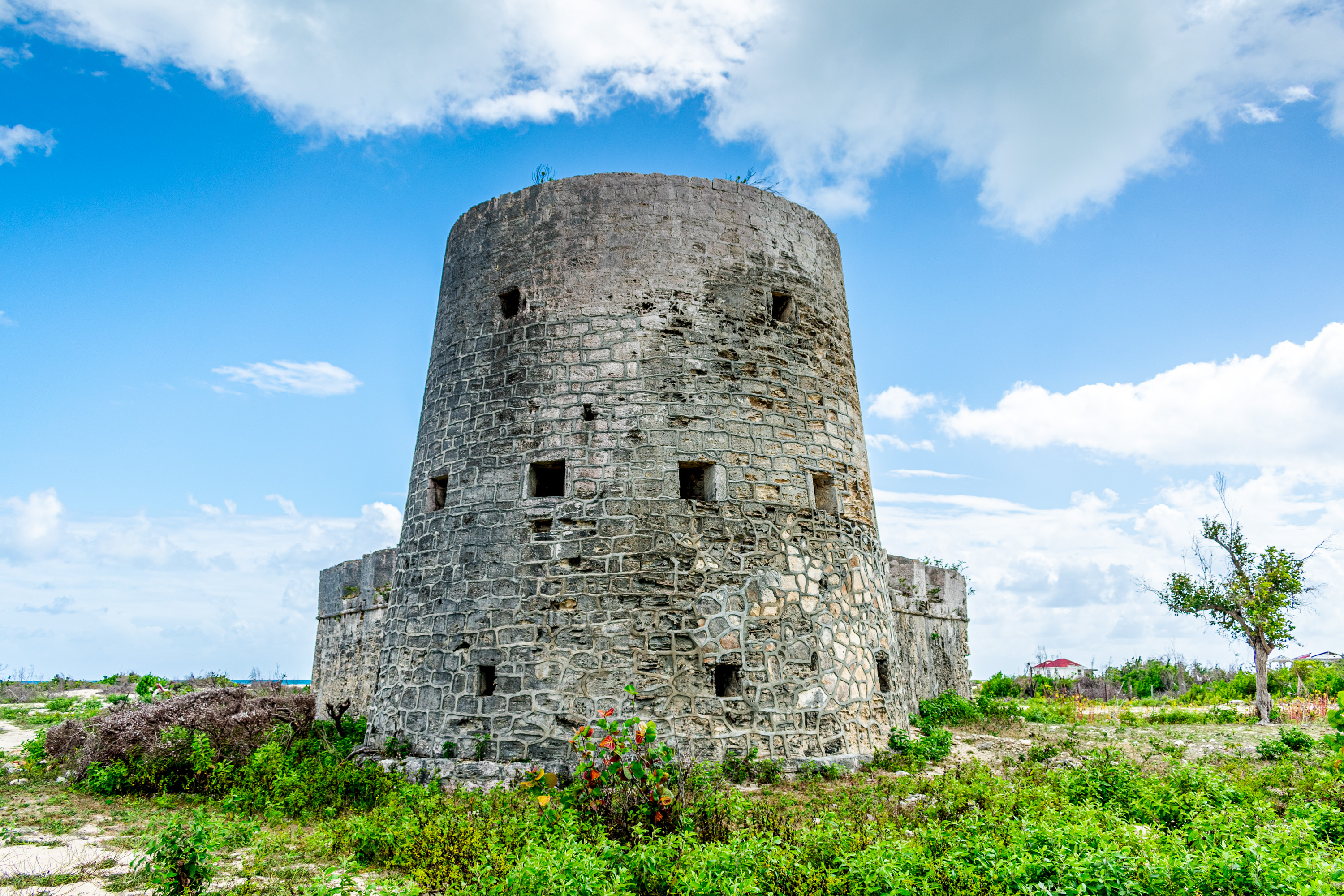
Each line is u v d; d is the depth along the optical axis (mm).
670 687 12188
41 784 12539
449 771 11922
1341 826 8523
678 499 13062
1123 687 47062
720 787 10383
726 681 12625
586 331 13992
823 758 12594
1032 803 9391
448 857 7812
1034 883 6488
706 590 12727
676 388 13633
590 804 8938
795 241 15672
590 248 14477
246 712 13281
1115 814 9000
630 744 9375
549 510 13180
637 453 13227
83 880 7426
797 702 12781
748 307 14570
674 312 14062
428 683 13250
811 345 15164
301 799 10312
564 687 12266
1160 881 6387
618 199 14734
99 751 12383
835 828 7922
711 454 13453
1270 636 23062
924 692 22203
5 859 8141
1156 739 17016
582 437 13422
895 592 21422
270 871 7867
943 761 13633
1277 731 19953
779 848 7559
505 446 13836
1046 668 60688
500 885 6793
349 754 13281
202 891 7031
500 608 12945
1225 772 12344
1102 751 12234
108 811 10570
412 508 15047
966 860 7234
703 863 6941
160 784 11680
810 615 13414
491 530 13422
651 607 12492
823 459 14602
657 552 12742
